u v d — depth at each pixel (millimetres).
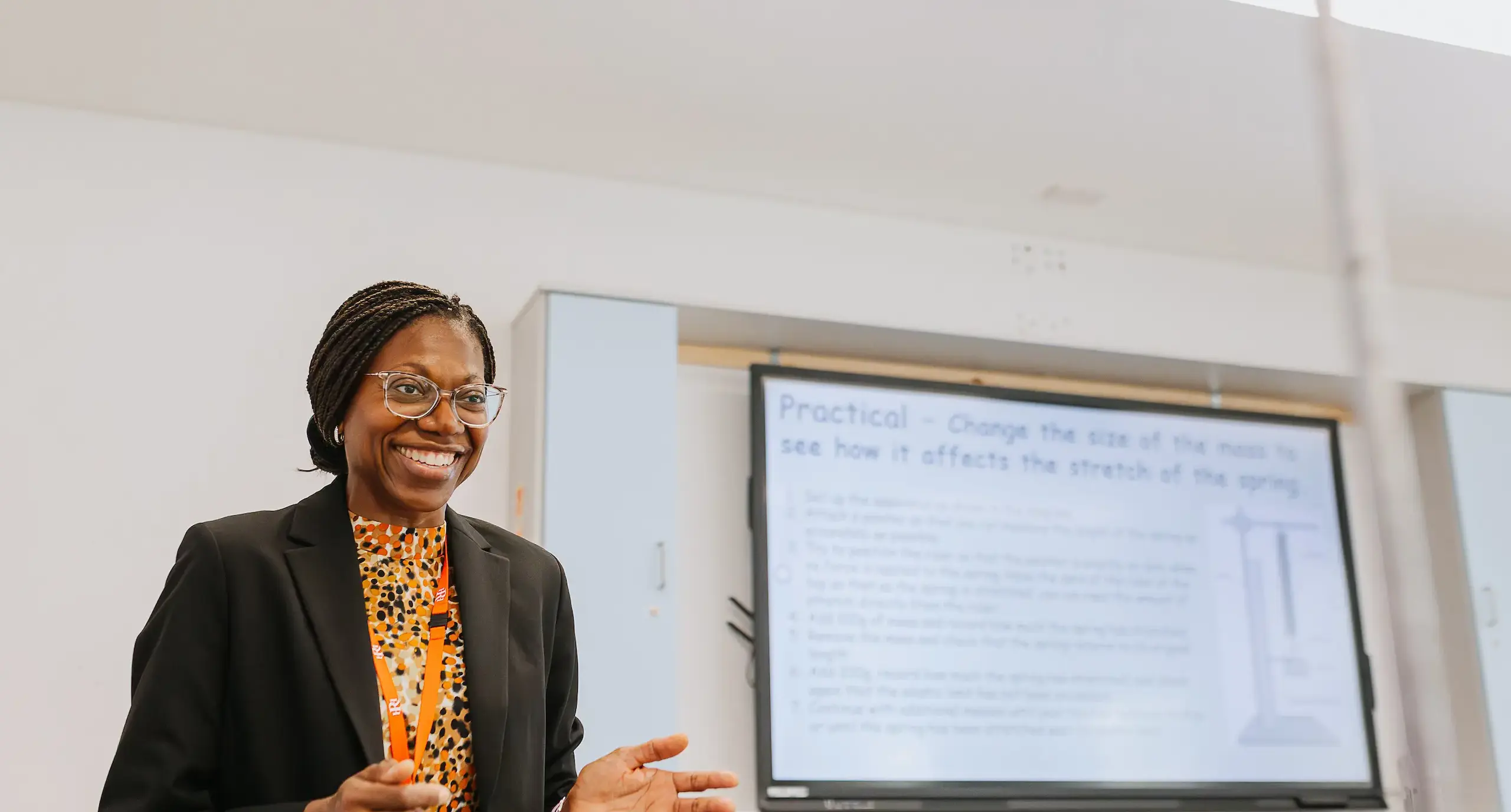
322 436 1445
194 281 3525
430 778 1284
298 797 1244
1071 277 4625
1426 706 785
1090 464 4434
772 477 4016
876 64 3549
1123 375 4629
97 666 3215
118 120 3564
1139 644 4332
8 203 3412
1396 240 4738
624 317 3682
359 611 1305
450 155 3891
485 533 1489
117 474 3338
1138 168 4164
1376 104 3818
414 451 1351
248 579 1288
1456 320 5172
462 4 3217
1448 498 4715
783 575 3955
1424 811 773
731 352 4180
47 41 3250
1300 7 3291
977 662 4105
